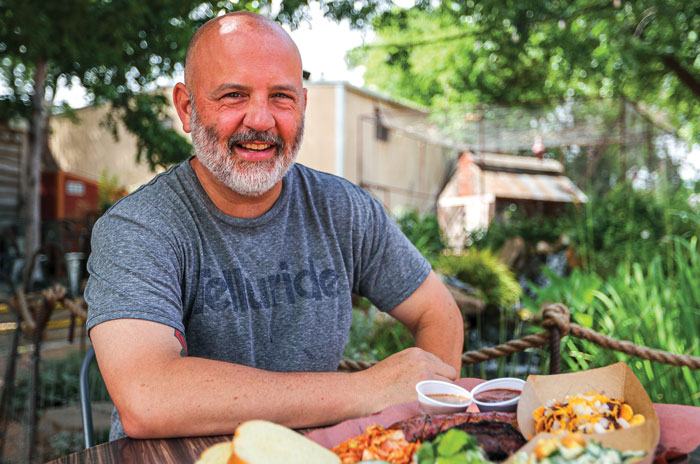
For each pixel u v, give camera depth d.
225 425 1.16
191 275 1.55
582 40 8.45
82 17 5.78
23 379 4.06
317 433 1.04
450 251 9.73
